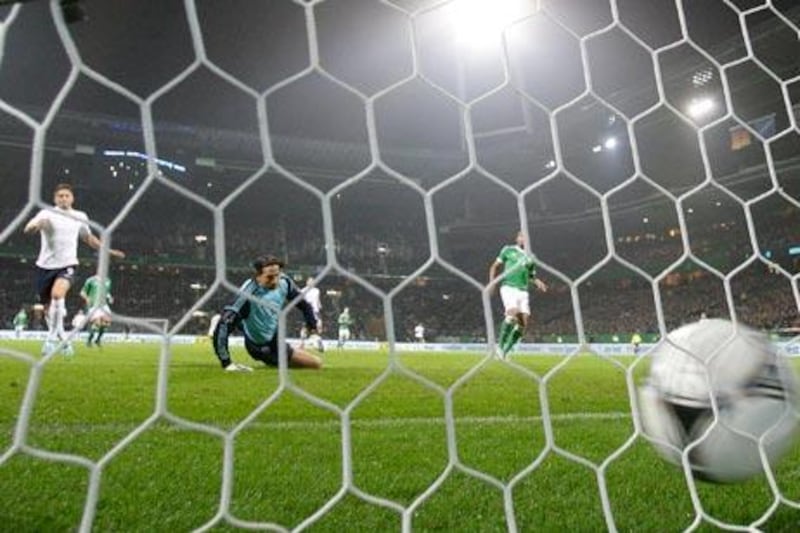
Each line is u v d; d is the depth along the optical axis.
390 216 45.00
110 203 38.59
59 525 1.80
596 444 3.14
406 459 2.74
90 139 35.62
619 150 36.28
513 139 37.75
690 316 32.66
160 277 37.94
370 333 38.03
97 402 4.40
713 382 1.99
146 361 9.16
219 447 2.89
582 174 38.84
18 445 1.06
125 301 36.28
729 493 2.25
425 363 11.16
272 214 42.94
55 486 2.17
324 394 5.07
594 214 37.12
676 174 35.28
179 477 2.35
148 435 3.17
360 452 2.86
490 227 41.88
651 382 2.11
